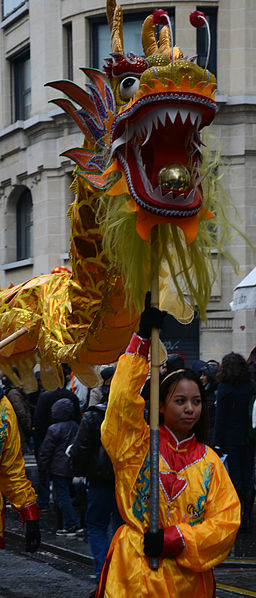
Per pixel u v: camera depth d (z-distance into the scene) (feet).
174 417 11.07
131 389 10.84
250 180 57.72
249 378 27.37
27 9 66.80
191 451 11.13
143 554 10.62
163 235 11.03
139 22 60.64
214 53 59.41
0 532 16.94
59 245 64.18
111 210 11.14
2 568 23.82
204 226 11.11
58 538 27.45
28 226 70.69
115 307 13.41
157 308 10.94
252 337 57.11
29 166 66.49
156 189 10.32
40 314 16.52
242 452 27.73
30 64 67.87
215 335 57.93
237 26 58.65
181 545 10.41
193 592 10.66
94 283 13.70
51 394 31.71
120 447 10.90
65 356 15.08
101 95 11.92
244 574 22.33
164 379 11.26
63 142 63.00
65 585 21.65
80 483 25.17
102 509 18.98
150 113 9.91
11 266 69.72
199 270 11.03
